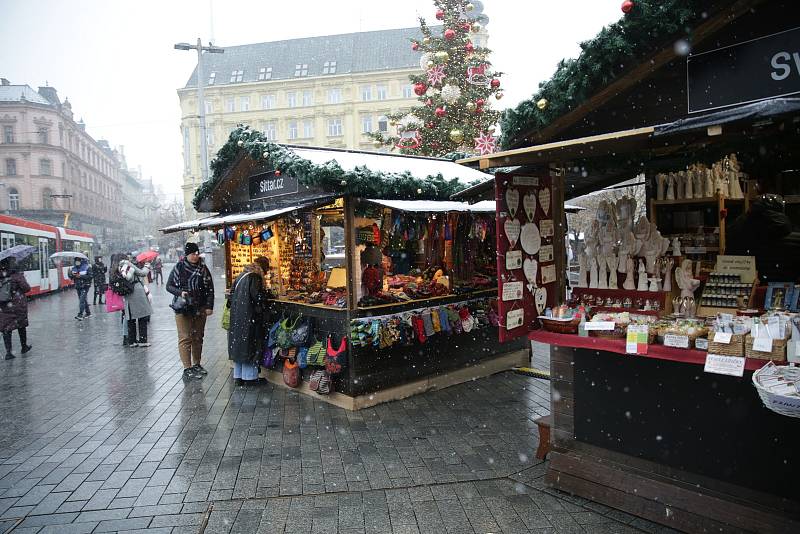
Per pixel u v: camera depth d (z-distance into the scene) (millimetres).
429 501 4328
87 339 12133
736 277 4531
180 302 8023
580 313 4457
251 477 4805
